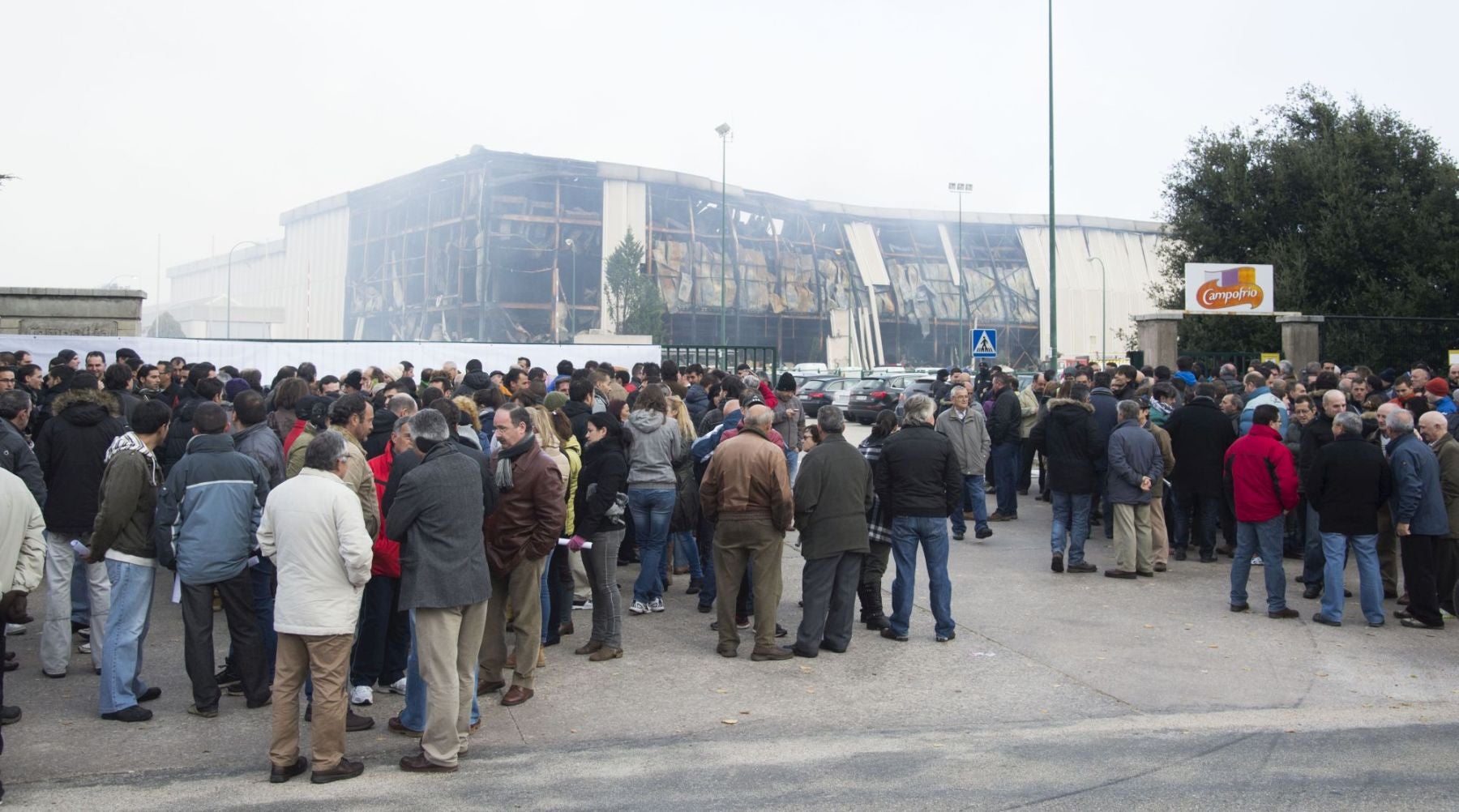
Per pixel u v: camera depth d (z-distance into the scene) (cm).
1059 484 1069
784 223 10069
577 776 522
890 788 503
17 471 651
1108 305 11394
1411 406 1041
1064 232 11281
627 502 872
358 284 9850
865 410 3450
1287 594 987
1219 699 667
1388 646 801
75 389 696
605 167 8812
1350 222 2731
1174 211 3086
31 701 636
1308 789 502
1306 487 920
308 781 516
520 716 624
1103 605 930
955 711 640
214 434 617
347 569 513
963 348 10619
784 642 801
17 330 1627
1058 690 684
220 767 533
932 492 802
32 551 526
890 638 816
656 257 9019
